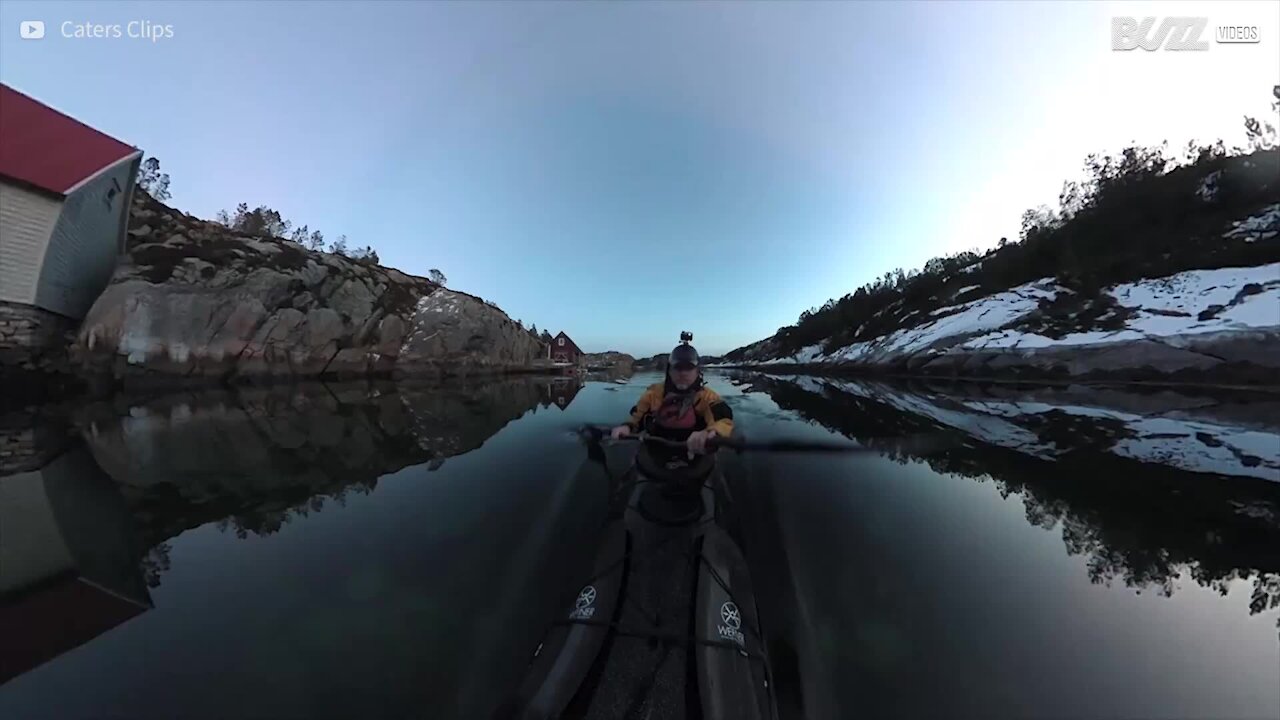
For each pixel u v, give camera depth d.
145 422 10.46
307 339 23.00
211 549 4.08
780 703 2.49
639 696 2.47
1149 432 8.36
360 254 42.56
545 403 13.38
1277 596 3.32
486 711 2.33
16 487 5.86
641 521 3.96
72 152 17.09
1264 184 20.08
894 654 2.82
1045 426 9.12
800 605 3.30
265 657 2.70
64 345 16.53
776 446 4.72
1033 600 3.31
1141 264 20.95
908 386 19.20
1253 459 6.47
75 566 3.81
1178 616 3.14
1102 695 2.51
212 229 25.41
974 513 4.79
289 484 5.86
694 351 5.22
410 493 5.38
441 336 28.80
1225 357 13.82
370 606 3.17
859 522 4.57
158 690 2.46
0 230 14.58
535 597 3.28
